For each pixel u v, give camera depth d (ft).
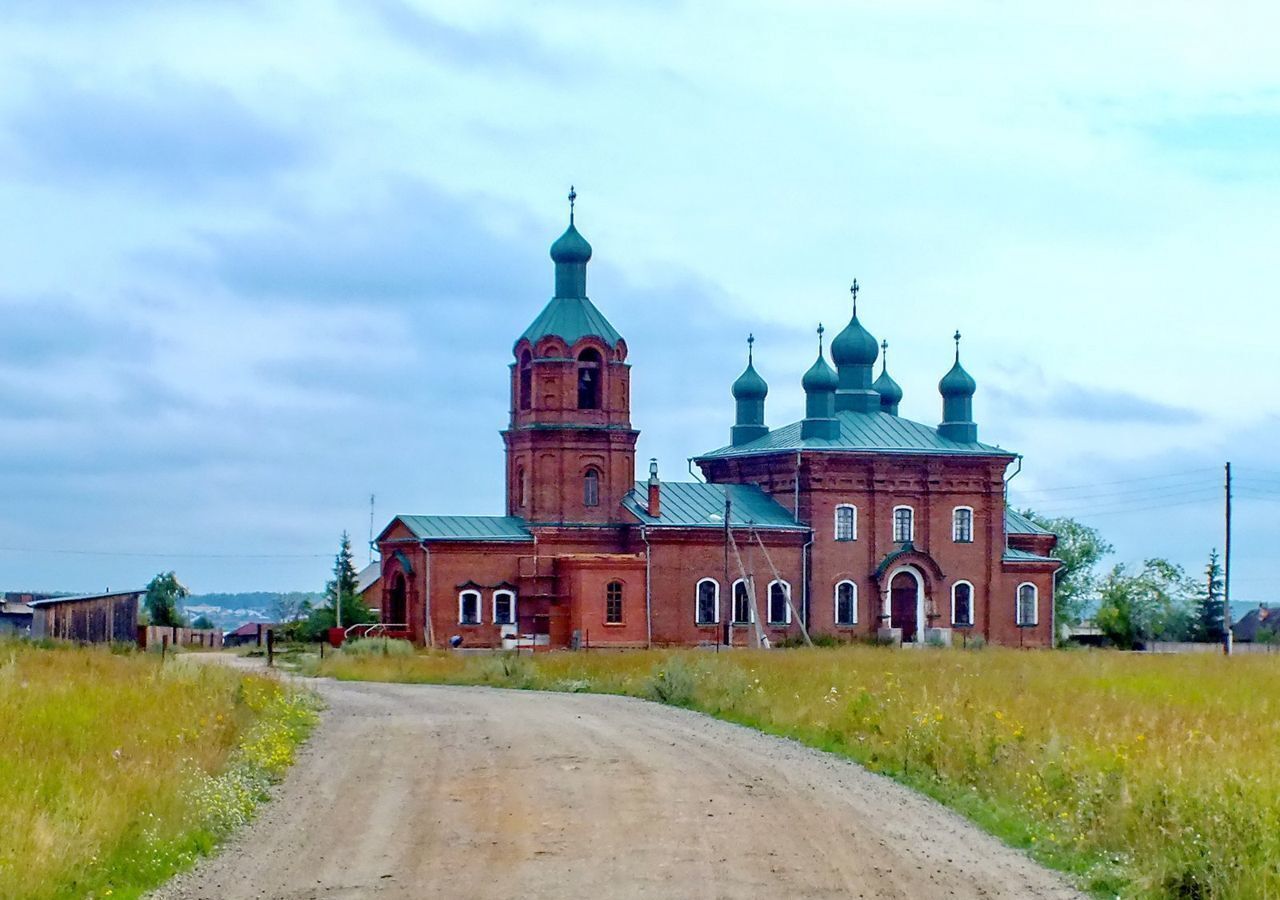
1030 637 321.52
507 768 95.40
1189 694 135.54
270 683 139.23
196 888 61.62
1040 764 83.35
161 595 469.57
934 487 316.40
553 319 296.30
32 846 58.49
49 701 97.45
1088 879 64.39
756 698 135.23
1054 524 458.09
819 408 317.22
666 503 302.45
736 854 67.72
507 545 286.87
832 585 308.40
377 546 302.66
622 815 77.46
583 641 285.02
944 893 61.16
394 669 216.54
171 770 75.20
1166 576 451.53
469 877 63.26
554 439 293.02
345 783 89.40
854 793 85.66
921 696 118.11
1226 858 61.00
